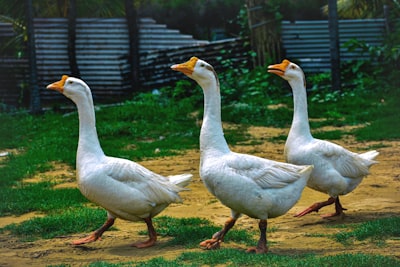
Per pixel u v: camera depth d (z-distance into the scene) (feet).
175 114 67.05
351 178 31.48
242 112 66.23
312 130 59.41
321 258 22.76
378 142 52.95
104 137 58.95
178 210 33.81
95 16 90.07
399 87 73.72
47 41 77.87
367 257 22.54
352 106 68.74
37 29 77.41
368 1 90.63
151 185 27.02
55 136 58.49
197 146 53.98
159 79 80.43
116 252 26.45
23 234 29.55
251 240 27.32
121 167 26.91
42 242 28.32
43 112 71.41
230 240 27.30
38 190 37.96
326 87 75.72
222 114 66.28
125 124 62.28
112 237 28.84
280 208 25.38
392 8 85.20
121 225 31.01
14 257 25.99
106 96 80.12
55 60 78.43
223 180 25.02
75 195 36.88
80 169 27.30
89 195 27.09
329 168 30.63
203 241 26.63
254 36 81.00
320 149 30.63
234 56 82.28
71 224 30.42
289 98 73.56
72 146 54.03
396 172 41.65
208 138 26.02
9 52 78.02
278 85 77.56
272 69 31.37
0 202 35.32
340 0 93.81
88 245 27.63
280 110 66.95
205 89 26.30
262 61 80.79
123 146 54.19
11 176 42.50
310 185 31.48
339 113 66.23
